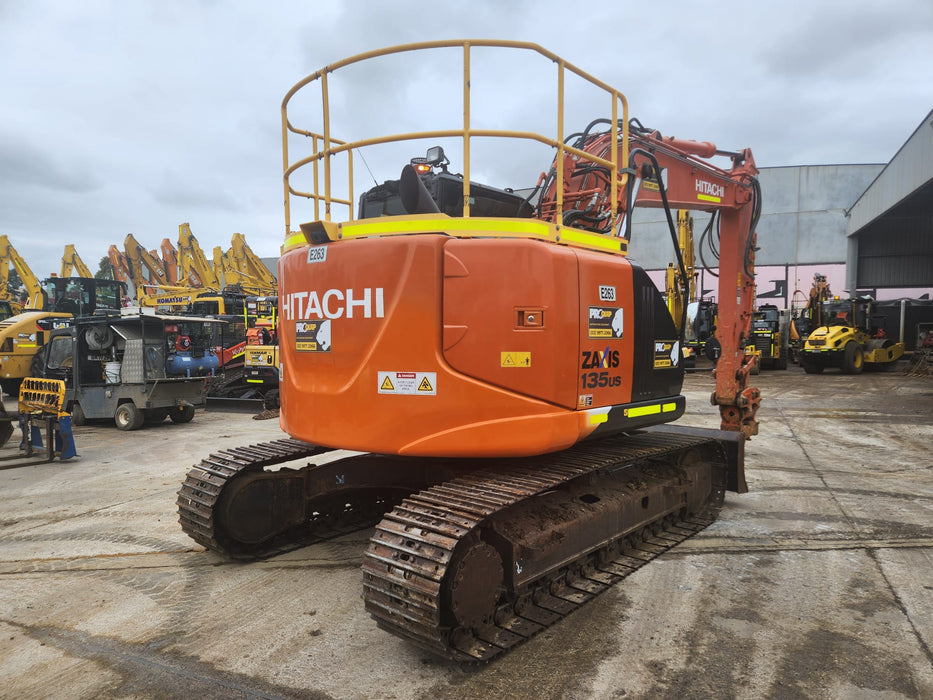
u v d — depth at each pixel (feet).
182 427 35.55
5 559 14.40
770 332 70.54
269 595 12.26
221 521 13.42
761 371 73.05
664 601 11.92
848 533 15.89
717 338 20.56
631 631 10.73
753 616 11.30
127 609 11.73
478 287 10.38
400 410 10.67
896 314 82.02
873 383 56.54
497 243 10.44
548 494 12.35
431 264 10.42
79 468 24.40
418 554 9.08
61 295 55.57
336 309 11.25
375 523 16.22
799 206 114.73
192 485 13.67
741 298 20.44
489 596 9.96
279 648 10.22
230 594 12.32
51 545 15.31
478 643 9.76
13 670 9.61
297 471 14.75
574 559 11.79
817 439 29.35
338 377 11.29
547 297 10.57
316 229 11.55
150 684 9.18
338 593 12.32
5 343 47.37
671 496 15.47
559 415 10.87
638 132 17.20
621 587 12.57
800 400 43.80
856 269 86.84
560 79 11.48
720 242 20.61
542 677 9.31
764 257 117.29
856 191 111.34
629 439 15.64
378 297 10.75
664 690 8.96
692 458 17.19
